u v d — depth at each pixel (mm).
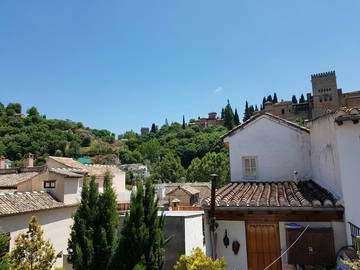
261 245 7691
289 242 7211
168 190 41625
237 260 7773
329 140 7480
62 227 15938
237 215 7848
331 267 6820
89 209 8328
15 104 117938
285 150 11055
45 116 114750
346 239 6891
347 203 6387
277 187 9516
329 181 7754
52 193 16406
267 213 7660
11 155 79625
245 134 11656
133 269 6594
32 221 9188
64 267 10484
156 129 142375
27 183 17609
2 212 11898
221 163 50375
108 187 8789
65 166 24875
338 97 85938
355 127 6359
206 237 7762
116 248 7773
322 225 7246
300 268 7246
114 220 8469
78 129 118125
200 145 84062
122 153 94188
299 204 6961
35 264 8852
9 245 12164
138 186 7887
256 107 122188
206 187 43219
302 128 10906
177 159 73500
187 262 6430
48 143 90312
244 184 10695
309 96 94375
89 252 7625
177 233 8695
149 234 7402
